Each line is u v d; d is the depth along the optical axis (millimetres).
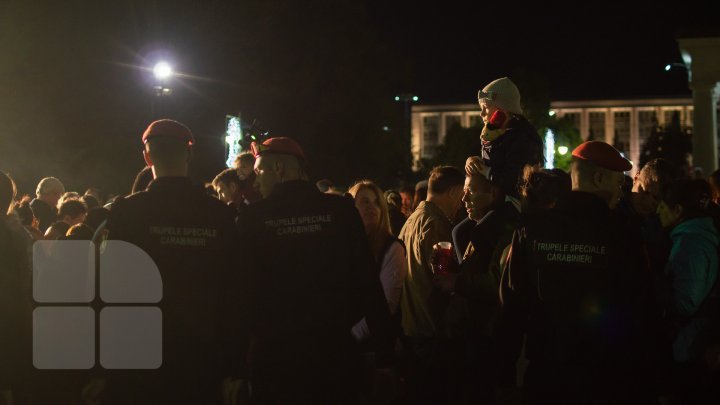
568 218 4234
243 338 4512
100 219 6621
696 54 24125
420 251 5852
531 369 4203
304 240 4609
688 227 5477
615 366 4070
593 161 4297
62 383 6141
